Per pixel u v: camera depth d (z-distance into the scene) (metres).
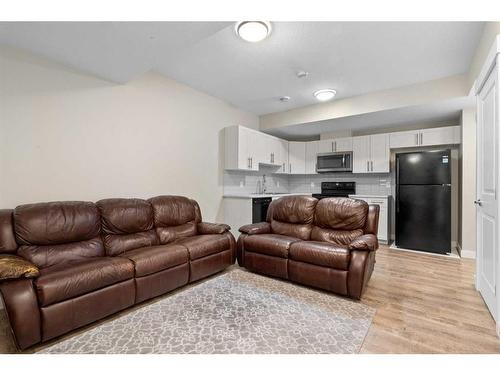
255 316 2.08
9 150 2.32
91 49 2.35
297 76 3.45
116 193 3.09
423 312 2.14
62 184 2.65
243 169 4.55
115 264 2.07
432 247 3.96
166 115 3.62
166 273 2.42
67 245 2.30
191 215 3.38
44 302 1.67
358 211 2.93
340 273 2.40
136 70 2.75
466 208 3.68
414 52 2.79
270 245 2.87
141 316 2.07
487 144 2.16
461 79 3.28
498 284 1.81
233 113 4.75
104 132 2.97
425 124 4.70
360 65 3.10
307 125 4.95
